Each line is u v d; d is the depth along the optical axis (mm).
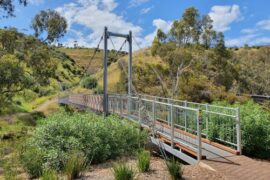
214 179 5449
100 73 46594
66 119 9586
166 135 8469
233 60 36281
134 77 26734
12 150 11117
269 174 5688
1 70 19531
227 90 27609
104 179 5746
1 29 22406
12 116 25750
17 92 24484
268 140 7629
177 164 5637
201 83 23953
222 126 7918
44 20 30281
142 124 10258
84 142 8352
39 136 8766
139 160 6215
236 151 7039
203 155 6750
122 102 13305
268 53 48219
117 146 8836
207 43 28312
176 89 24312
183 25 27094
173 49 26578
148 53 34875
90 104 19766
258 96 23594
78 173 6090
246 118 7824
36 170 7273
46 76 26266
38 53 25672
